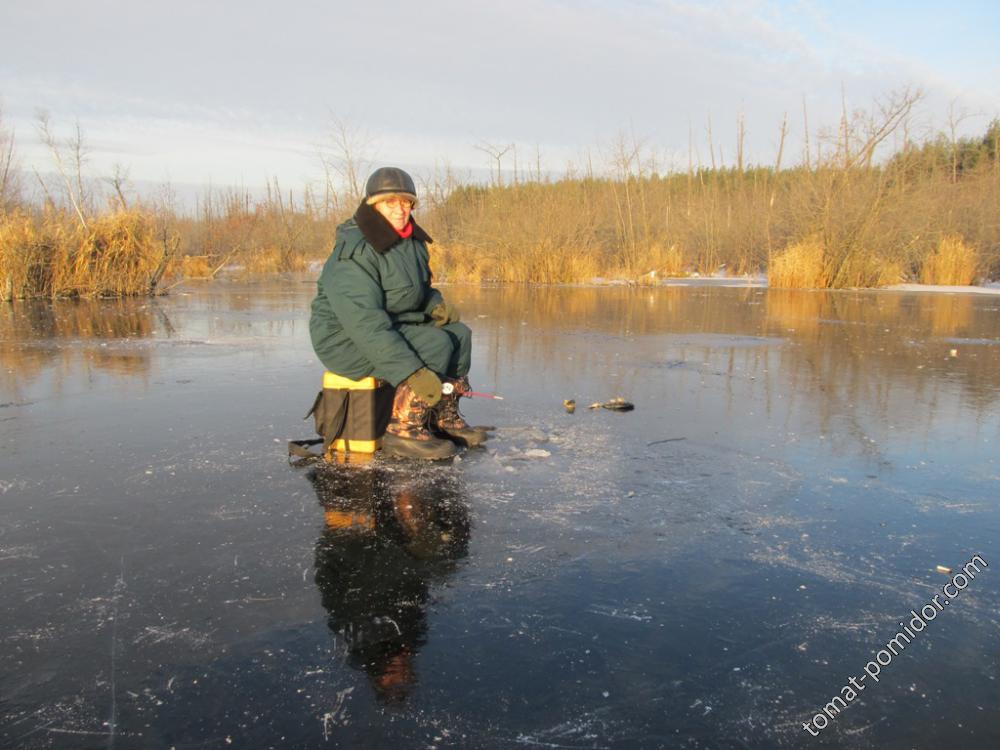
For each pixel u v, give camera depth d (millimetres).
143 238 14141
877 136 17141
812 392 4965
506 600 1976
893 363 6262
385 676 1627
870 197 17547
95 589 2027
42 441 3566
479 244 20578
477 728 1457
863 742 1432
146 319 9719
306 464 3229
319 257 27969
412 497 2803
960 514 2660
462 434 3605
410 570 2158
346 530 2463
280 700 1543
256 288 17000
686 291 16422
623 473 3129
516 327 8945
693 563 2223
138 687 1586
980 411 4375
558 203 20328
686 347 7219
